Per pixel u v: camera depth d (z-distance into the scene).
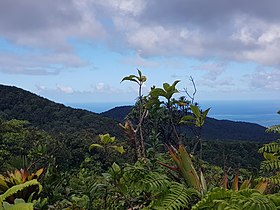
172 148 2.72
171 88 3.22
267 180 2.66
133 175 2.35
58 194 2.74
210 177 3.01
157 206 2.20
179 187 2.29
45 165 3.15
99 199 2.85
